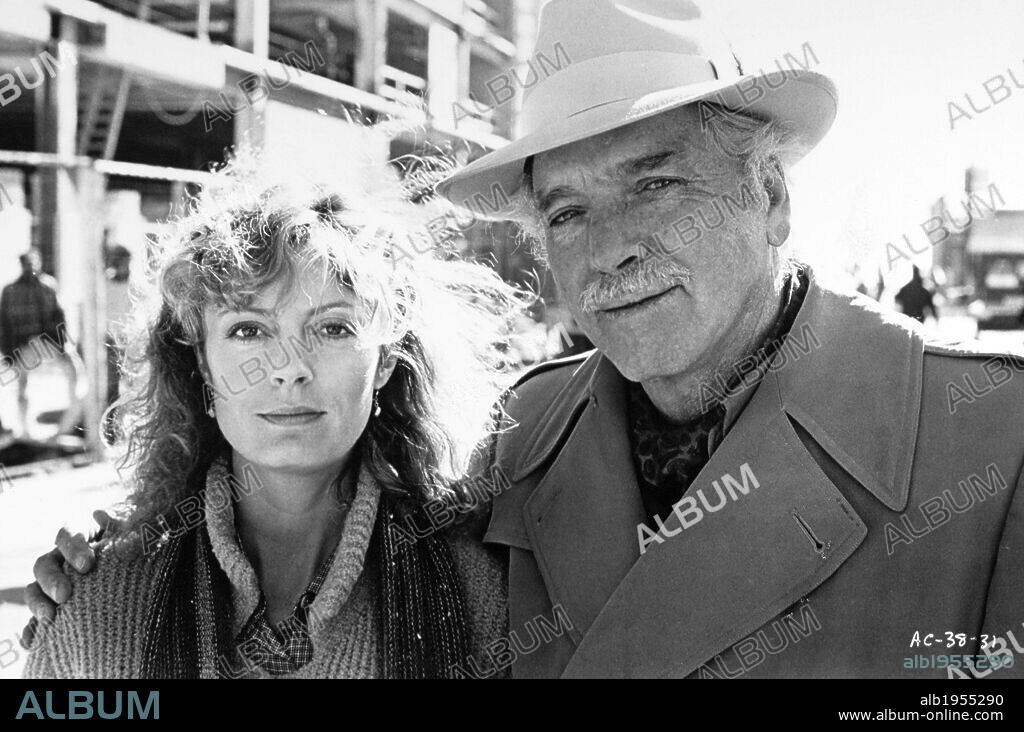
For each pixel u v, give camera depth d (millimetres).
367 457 1669
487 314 1980
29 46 5215
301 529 1646
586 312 1645
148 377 1691
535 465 1836
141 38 5547
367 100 7270
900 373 1542
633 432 1785
